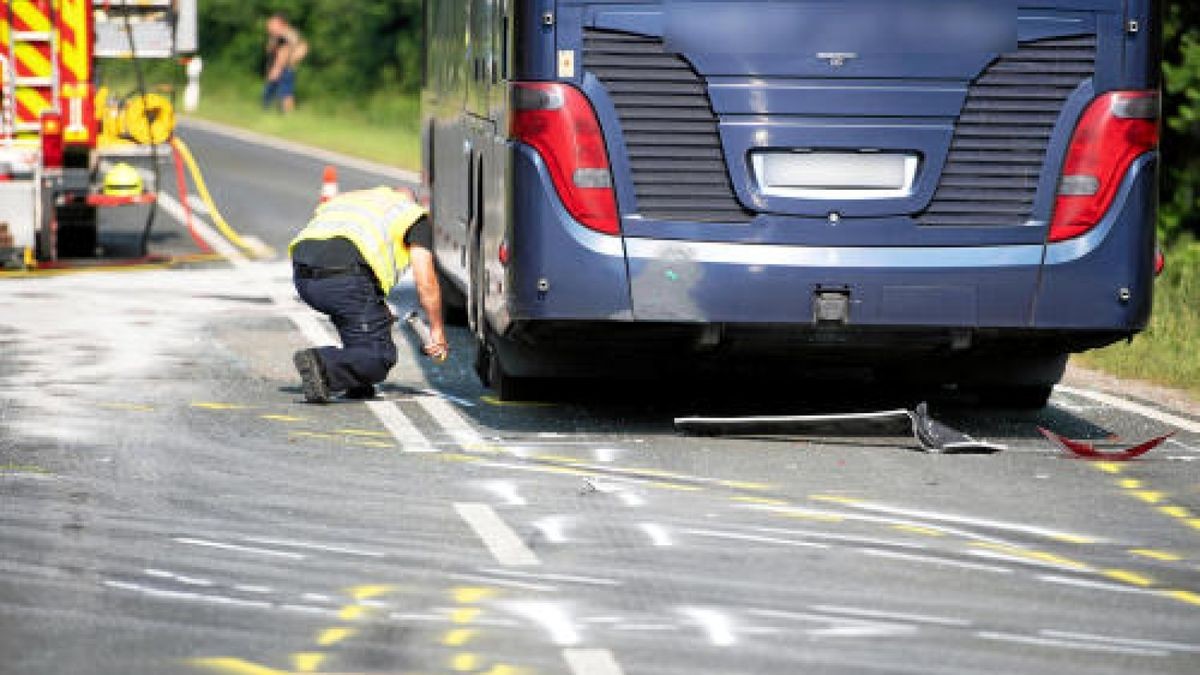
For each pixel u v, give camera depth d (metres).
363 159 120.12
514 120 34.56
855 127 34.19
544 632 22.47
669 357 36.81
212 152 121.81
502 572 25.23
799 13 34.06
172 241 74.31
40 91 63.03
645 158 34.19
